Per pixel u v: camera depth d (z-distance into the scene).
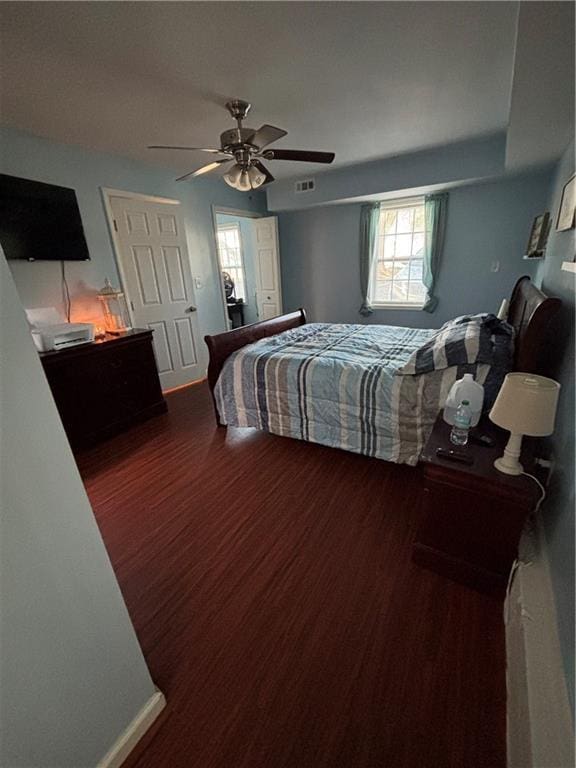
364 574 1.48
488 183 3.65
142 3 1.38
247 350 2.78
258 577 1.49
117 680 0.90
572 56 1.37
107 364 2.80
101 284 3.22
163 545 1.71
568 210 1.89
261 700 1.06
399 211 4.41
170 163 3.51
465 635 1.21
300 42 1.68
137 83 1.99
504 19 1.54
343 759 0.93
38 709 0.73
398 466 2.27
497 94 2.25
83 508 0.79
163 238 3.75
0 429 0.63
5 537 0.65
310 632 1.25
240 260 6.30
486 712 1.00
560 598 1.04
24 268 2.67
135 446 2.73
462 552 1.36
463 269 4.06
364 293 4.75
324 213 4.80
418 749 0.93
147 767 0.93
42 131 2.58
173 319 3.99
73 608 0.78
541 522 1.44
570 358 1.37
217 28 1.55
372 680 1.09
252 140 2.13
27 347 0.66
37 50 1.66
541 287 2.77
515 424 1.14
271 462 2.40
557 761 0.75
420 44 1.72
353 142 3.11
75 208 2.92
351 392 2.24
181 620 1.32
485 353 1.86
